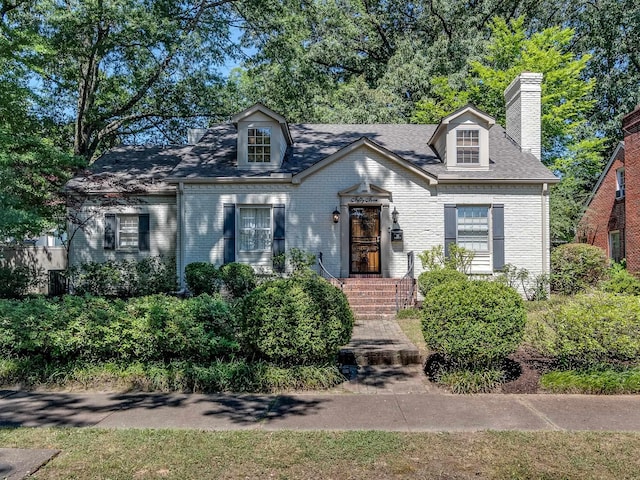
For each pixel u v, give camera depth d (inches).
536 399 233.8
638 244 620.7
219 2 767.7
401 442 173.5
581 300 282.8
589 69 1068.5
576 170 890.1
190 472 149.0
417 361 308.7
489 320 250.5
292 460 157.6
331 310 263.1
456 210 570.6
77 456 160.9
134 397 238.5
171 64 794.8
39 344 261.1
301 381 253.9
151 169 668.1
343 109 965.2
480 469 150.7
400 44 1101.7
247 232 582.6
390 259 567.2
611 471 149.2
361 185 566.9
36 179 521.7
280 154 593.6
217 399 235.0
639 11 980.6
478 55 951.6
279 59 802.8
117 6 646.5
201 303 282.0
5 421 201.6
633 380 245.1
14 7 637.3
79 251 614.2
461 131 589.6
